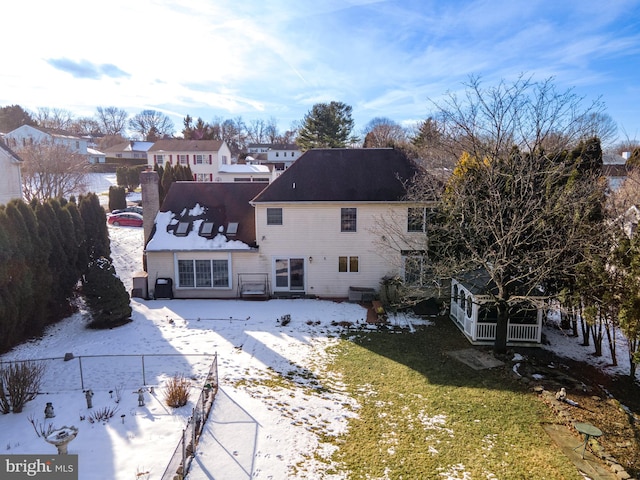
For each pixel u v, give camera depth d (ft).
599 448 32.91
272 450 30.35
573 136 56.80
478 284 54.49
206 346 50.16
